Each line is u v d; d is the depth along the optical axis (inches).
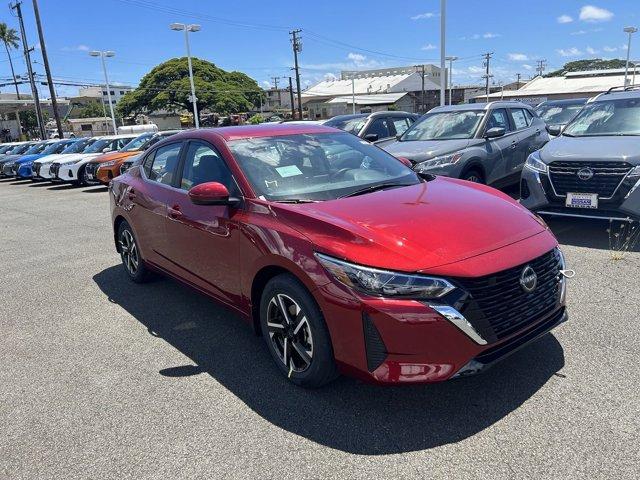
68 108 4820.4
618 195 224.7
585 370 132.0
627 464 98.9
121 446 116.0
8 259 296.8
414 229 120.3
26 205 550.9
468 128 327.3
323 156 168.1
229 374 144.6
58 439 120.0
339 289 114.1
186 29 1364.4
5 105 2176.4
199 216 160.7
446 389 128.8
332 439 113.3
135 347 166.1
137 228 207.9
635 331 150.6
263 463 107.2
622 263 209.3
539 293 122.1
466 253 114.1
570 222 280.1
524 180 255.1
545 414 116.0
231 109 2588.6
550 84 2758.4
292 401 128.9
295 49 2287.2
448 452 106.4
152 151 210.8
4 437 122.3
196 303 201.6
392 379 110.5
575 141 257.8
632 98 282.7
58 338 177.2
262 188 147.4
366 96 3531.0
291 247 125.0
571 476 97.0
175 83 2554.1
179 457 110.9
